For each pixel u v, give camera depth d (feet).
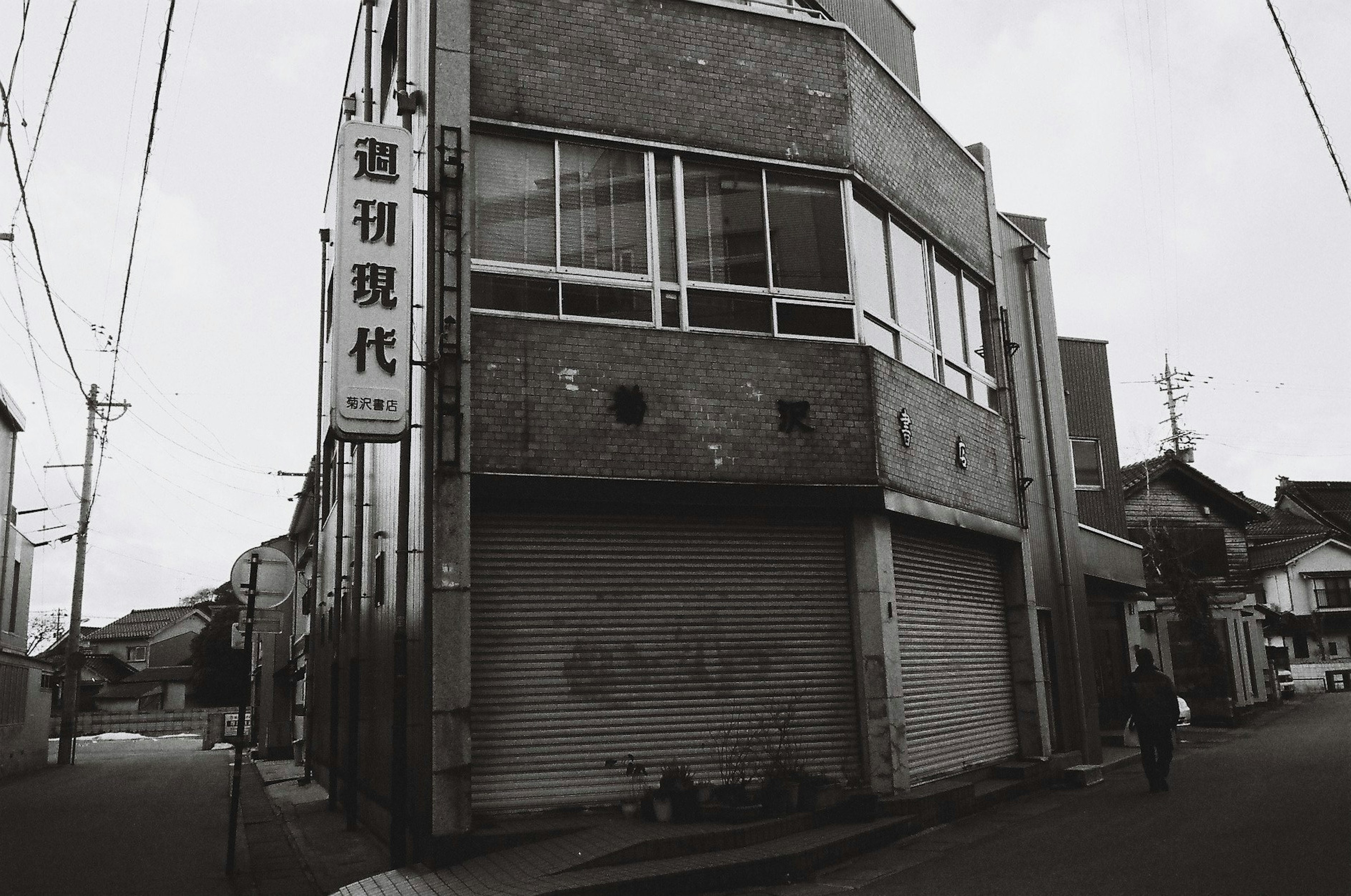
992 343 47.98
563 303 31.40
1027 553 46.16
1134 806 35.63
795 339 34.14
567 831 27.37
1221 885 21.59
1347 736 58.23
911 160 41.96
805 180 35.99
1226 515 105.70
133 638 218.38
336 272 28.58
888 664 33.37
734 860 25.03
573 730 29.43
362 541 43.70
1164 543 90.84
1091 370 76.54
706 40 35.09
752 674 32.09
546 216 31.83
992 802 36.76
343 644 48.78
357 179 28.91
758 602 32.68
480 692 28.53
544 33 32.63
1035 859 26.48
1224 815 31.53
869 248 37.83
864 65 38.96
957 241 45.32
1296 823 28.73
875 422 34.73
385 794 33.40
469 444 28.81
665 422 31.63
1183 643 82.23
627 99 33.40
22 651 92.48
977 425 44.04
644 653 30.81
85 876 29.89
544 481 29.53
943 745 37.86
